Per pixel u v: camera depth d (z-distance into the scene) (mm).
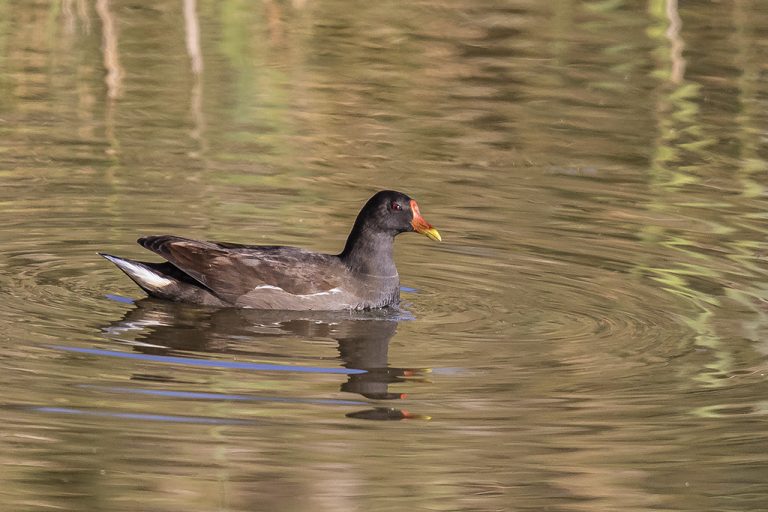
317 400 12375
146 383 12555
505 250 16906
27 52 24422
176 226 17359
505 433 11805
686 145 21109
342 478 11016
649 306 15141
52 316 14289
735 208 18625
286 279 15148
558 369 13258
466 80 23922
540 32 26281
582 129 21703
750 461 11406
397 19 27094
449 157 20484
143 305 14938
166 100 22531
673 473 11211
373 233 15375
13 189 18422
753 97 23062
